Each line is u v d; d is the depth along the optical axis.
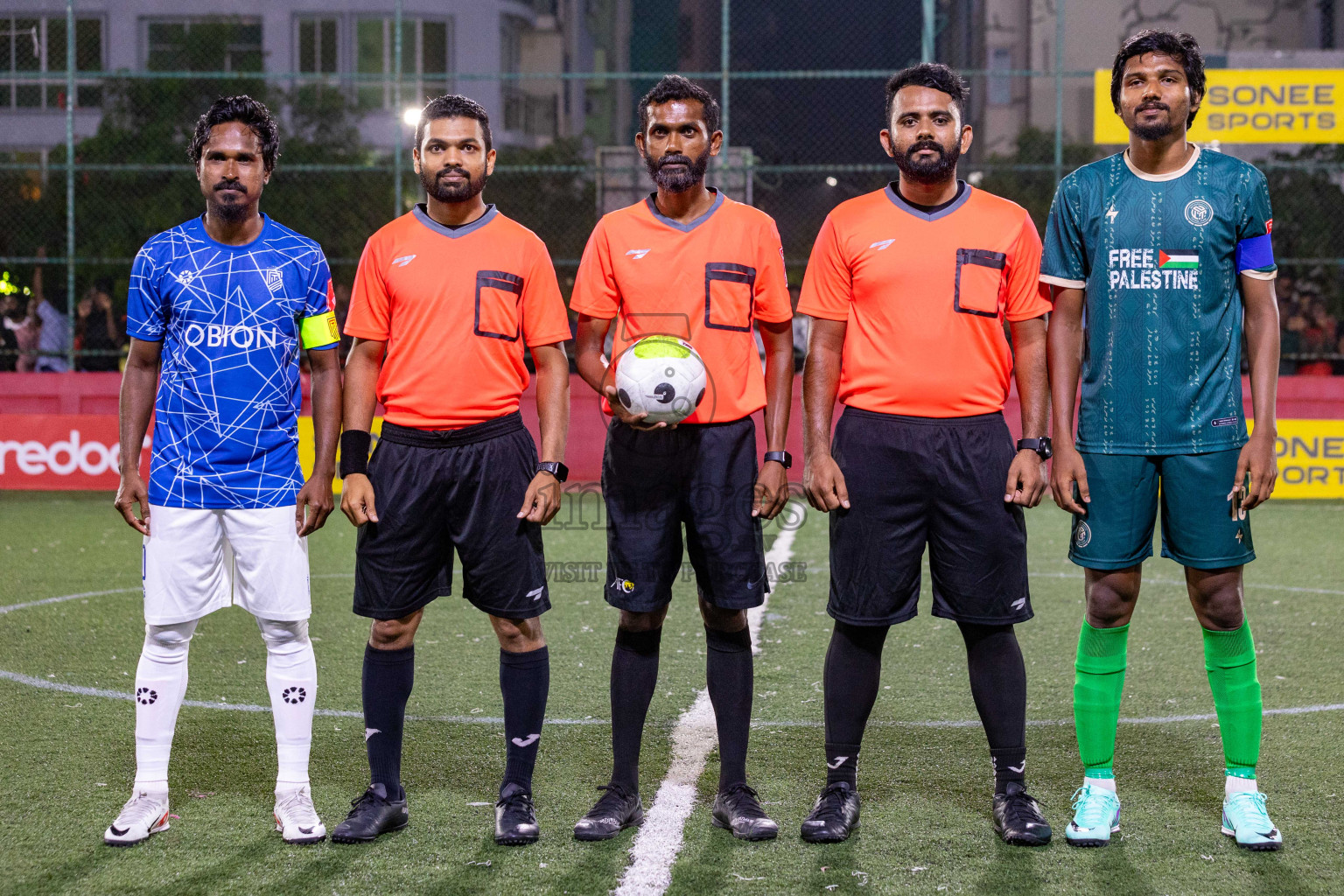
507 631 3.06
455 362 2.95
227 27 19.27
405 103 20.05
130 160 11.84
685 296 2.98
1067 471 2.99
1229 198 2.88
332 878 2.71
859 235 3.02
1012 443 3.02
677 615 5.72
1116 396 2.95
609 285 3.06
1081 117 15.66
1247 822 2.90
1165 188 2.91
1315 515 9.15
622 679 3.07
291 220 11.12
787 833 2.99
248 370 2.91
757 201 11.56
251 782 3.36
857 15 18.75
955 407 2.96
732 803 3.02
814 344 3.10
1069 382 3.02
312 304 3.00
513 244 3.04
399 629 3.04
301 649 3.01
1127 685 4.40
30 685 4.37
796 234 11.66
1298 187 11.10
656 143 2.94
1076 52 15.72
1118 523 2.96
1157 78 2.85
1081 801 2.98
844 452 3.02
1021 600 2.99
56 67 18.64
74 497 10.04
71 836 2.95
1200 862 2.80
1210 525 2.93
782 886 2.67
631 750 3.07
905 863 2.80
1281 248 11.12
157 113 12.20
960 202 3.01
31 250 11.25
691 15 20.20
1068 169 11.72
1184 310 2.90
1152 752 3.63
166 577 2.92
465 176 2.96
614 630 5.37
